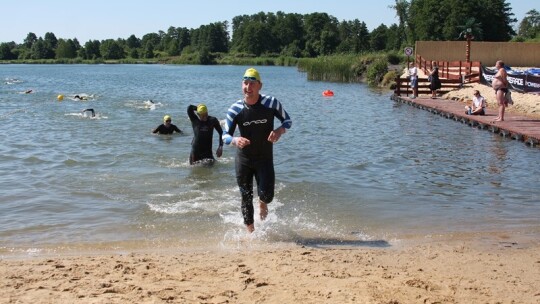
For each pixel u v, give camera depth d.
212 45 178.88
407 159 12.56
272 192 7.10
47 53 169.88
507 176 10.76
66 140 14.73
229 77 64.25
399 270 5.66
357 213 8.13
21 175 10.50
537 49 44.62
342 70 53.75
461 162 12.23
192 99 30.41
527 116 19.97
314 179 10.34
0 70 93.62
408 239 6.95
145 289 4.93
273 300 4.71
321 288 5.02
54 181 9.98
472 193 9.41
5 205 8.42
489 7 88.50
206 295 4.80
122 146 13.77
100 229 7.28
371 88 42.81
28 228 7.33
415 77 29.64
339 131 17.33
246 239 6.87
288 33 169.25
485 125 17.92
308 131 17.20
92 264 5.77
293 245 6.66
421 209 8.39
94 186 9.60
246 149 6.89
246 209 7.04
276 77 63.69
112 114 21.36
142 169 11.06
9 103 26.47
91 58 169.88
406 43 101.00
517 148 14.23
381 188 9.73
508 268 5.79
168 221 7.61
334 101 30.17
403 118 21.48
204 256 6.14
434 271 5.65
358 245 6.68
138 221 7.62
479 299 4.84
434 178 10.58
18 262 5.86
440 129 18.11
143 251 6.44
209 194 9.11
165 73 78.81
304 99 31.56
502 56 44.81
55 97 30.58
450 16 87.75
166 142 14.43
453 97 28.31
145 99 29.75
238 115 6.80
